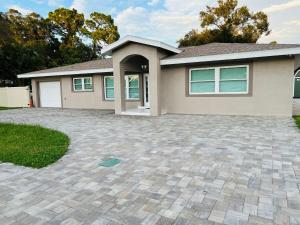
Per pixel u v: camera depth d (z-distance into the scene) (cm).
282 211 265
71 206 291
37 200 310
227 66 1062
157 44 1063
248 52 959
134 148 548
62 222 257
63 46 3578
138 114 1179
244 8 3316
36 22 3478
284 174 369
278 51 906
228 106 1079
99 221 256
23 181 375
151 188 333
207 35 3241
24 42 3353
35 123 1010
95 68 1501
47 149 550
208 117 1024
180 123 885
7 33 1989
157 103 1122
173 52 1212
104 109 1579
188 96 1164
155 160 455
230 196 303
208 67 1104
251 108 1033
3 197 321
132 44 1150
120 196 313
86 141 636
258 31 3316
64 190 337
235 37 3122
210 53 1083
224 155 471
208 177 365
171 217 259
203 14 3503
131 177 376
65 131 794
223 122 871
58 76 1753
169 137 650
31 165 448
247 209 271
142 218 260
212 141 586
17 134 766
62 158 491
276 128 723
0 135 754
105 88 1570
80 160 473
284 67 956
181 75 1170
